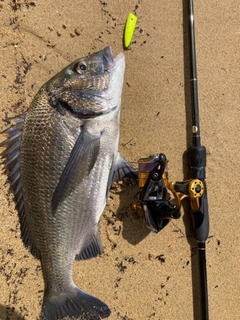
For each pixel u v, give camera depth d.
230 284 0.46
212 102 0.46
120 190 0.44
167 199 0.40
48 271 0.37
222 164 0.46
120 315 0.44
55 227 0.36
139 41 0.45
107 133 0.36
